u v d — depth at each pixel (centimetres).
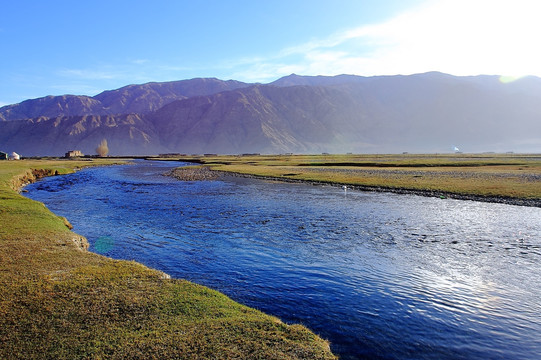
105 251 2027
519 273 1702
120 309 1137
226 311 1173
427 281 1603
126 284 1349
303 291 1479
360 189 5250
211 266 1792
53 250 1745
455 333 1163
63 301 1172
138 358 870
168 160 19912
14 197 3328
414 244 2209
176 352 897
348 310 1309
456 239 2338
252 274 1680
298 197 4416
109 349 909
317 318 1243
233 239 2333
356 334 1141
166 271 1709
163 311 1136
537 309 1338
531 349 1079
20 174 6181
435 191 4675
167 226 2722
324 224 2808
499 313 1304
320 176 6956
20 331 984
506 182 5169
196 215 3191
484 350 1071
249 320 1112
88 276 1403
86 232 2505
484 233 2502
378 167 9625
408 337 1132
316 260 1892
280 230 2595
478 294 1466
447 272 1716
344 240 2311
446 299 1417
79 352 897
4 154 13462
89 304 1160
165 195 4631
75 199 4234
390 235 2448
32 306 1124
